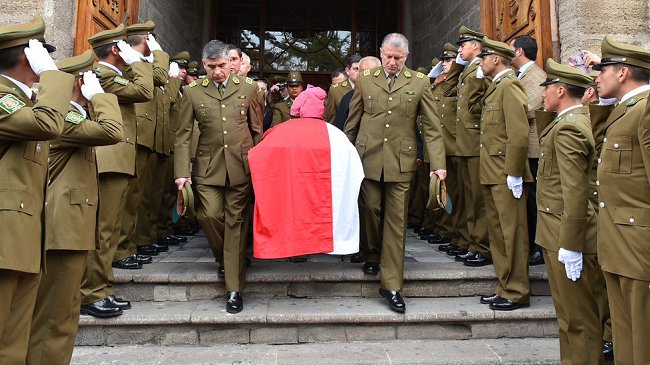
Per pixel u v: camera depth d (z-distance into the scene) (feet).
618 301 6.99
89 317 9.85
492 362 9.20
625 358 6.92
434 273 11.62
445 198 10.84
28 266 6.05
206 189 10.80
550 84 8.56
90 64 8.00
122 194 10.57
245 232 11.00
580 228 7.64
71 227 7.52
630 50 6.91
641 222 6.48
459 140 13.12
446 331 10.40
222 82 10.96
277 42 28.58
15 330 6.42
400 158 10.85
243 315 10.07
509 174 10.43
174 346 9.98
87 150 8.02
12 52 6.35
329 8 28.78
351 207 10.67
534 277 11.58
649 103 6.12
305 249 10.33
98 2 13.89
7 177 5.98
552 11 13.99
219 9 28.43
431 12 25.50
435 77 17.40
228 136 10.81
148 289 11.17
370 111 11.16
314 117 11.48
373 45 28.66
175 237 16.34
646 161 6.31
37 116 5.85
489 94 11.39
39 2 12.39
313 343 10.15
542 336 10.49
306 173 10.53
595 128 7.88
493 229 11.18
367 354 9.49
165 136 14.61
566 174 7.72
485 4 17.53
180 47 24.23
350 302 11.12
